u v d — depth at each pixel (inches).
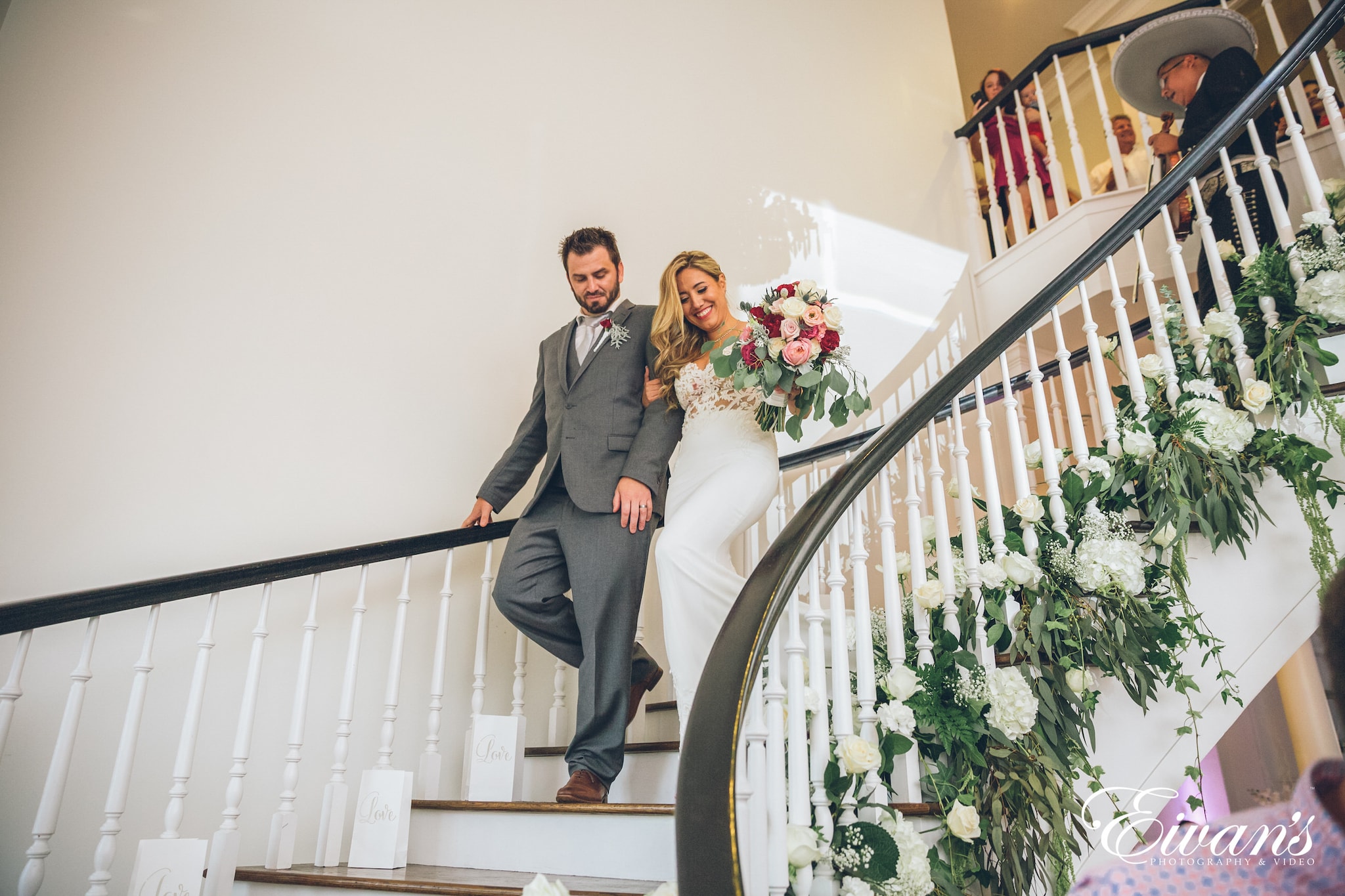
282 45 129.0
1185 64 150.3
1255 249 97.3
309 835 98.8
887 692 73.7
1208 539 85.7
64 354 101.7
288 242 120.2
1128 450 88.9
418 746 108.5
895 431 75.4
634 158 158.6
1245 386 89.3
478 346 130.9
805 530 61.4
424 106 138.8
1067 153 273.7
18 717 88.0
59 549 96.0
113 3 117.6
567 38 159.0
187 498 103.8
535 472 130.1
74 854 86.7
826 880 61.1
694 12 179.6
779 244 171.8
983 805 73.0
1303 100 151.8
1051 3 266.2
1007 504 167.8
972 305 197.5
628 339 100.6
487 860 81.8
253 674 86.4
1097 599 83.2
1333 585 24.1
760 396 88.2
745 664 50.1
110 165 111.0
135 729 77.2
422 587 114.7
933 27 228.8
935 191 204.8
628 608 90.0
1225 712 82.0
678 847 39.8
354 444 116.6
